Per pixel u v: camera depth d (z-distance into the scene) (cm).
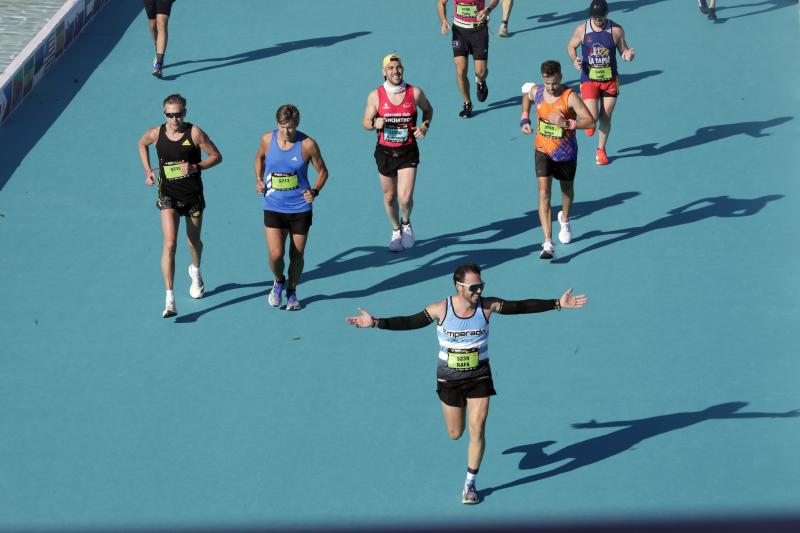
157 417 4047
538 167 4728
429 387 4169
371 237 5097
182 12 7119
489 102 6144
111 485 3738
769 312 4506
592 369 4222
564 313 4538
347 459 3828
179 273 4869
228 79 6378
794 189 5303
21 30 6512
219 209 5275
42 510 3634
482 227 5144
